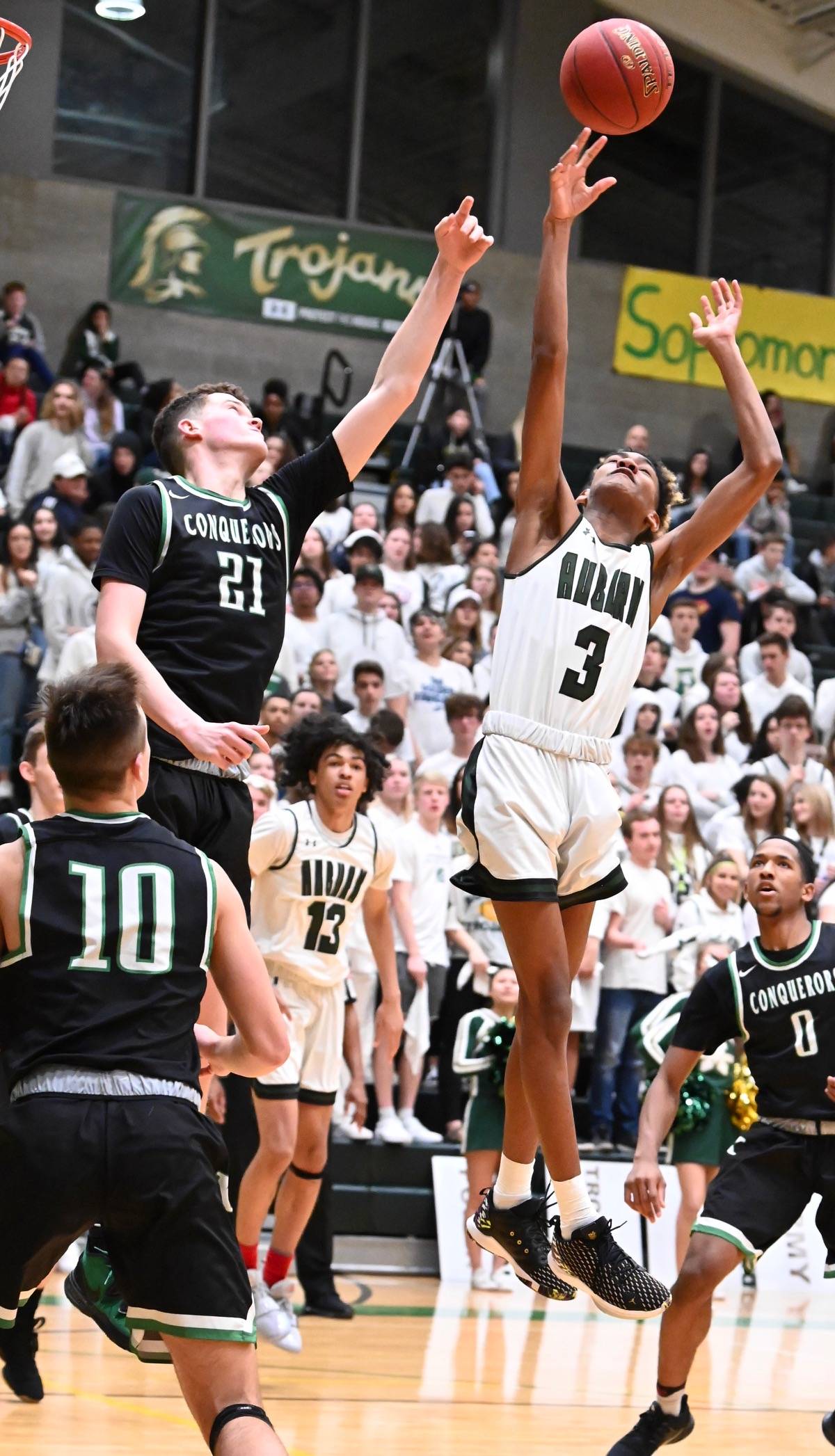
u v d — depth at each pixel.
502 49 17.36
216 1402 2.82
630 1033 8.26
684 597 11.98
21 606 9.16
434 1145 8.18
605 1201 8.14
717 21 17.66
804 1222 8.76
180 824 3.51
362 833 6.09
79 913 2.88
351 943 8.11
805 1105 4.50
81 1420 4.54
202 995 2.96
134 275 15.71
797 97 18.30
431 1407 5.11
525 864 3.50
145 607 3.51
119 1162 2.79
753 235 18.56
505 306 17.11
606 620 3.60
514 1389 5.49
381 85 17.20
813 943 4.56
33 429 11.55
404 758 9.20
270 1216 7.95
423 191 17.30
